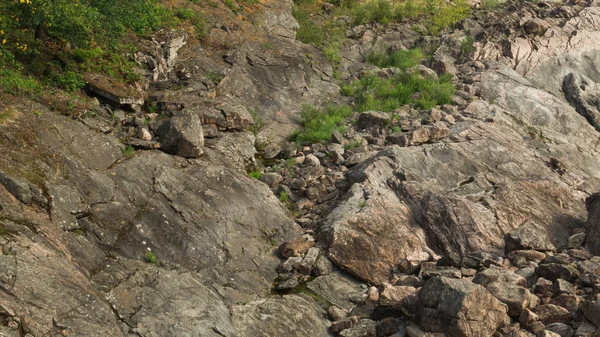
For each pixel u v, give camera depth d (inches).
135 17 655.8
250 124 613.6
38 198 411.2
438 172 575.2
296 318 412.8
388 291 425.4
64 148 467.5
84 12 563.5
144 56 642.2
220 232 467.8
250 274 451.2
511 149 622.5
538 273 445.7
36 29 551.2
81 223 424.5
